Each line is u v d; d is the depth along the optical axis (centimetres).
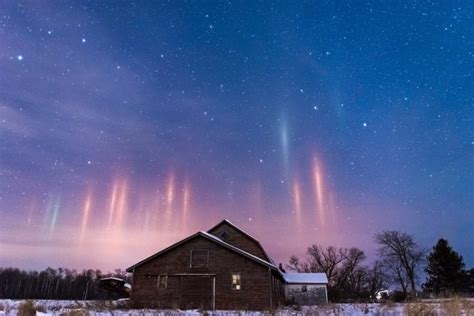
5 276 8131
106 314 1953
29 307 1825
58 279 8475
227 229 4050
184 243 3066
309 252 6956
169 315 2044
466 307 1577
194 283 2956
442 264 5778
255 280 2917
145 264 3030
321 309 2133
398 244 6519
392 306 2255
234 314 2172
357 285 6625
